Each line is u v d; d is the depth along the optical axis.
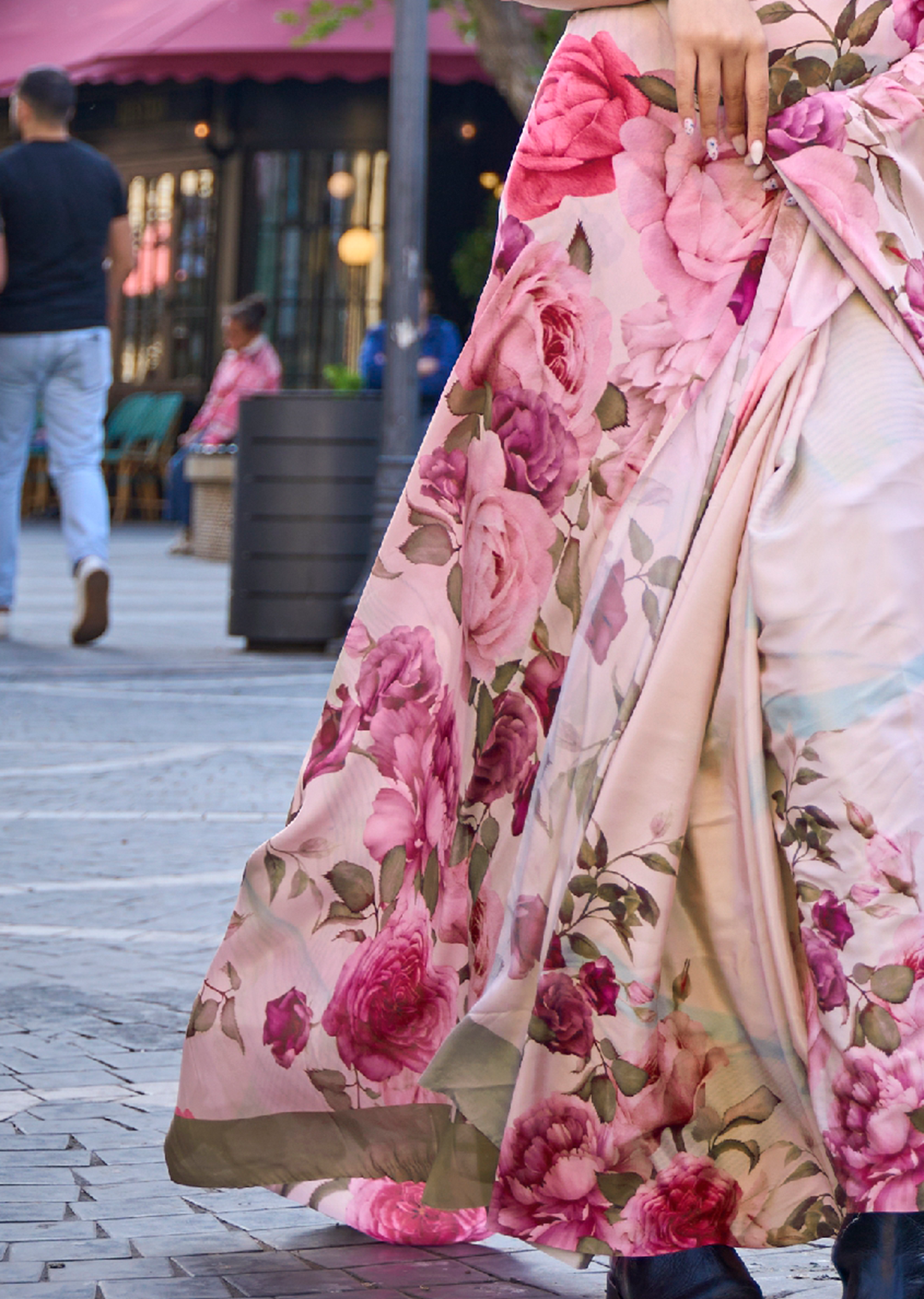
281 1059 2.49
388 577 2.48
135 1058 3.48
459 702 2.45
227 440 20.31
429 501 2.47
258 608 10.77
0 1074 3.37
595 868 2.10
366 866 2.48
